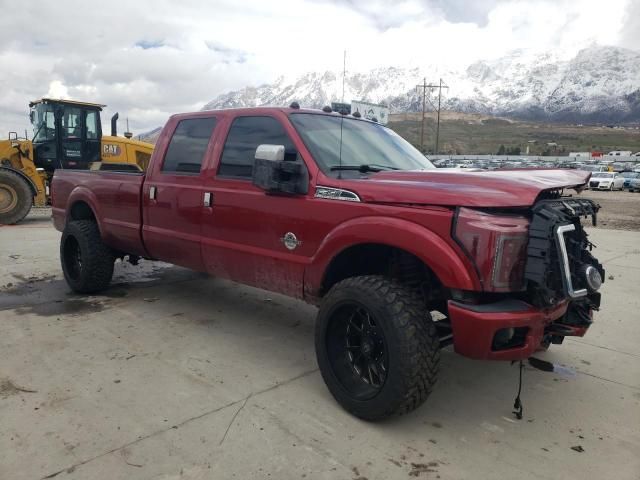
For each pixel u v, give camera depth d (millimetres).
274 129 4086
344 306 3395
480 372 4219
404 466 2912
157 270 7359
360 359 3465
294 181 3727
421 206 3139
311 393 3723
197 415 3359
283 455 2967
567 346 4832
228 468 2836
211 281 6785
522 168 4016
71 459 2863
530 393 3865
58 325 4949
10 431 3105
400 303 3104
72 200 6027
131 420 3275
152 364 4117
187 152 4777
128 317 5246
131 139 15492
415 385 3084
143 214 5129
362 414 3305
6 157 12930
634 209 23016
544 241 2902
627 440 3256
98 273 5797
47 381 3764
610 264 8531
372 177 3684
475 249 2912
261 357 4344
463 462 2973
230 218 4250
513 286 2965
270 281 4062
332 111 4594
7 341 4504
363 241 3324
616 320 5562
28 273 7027
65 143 13750
